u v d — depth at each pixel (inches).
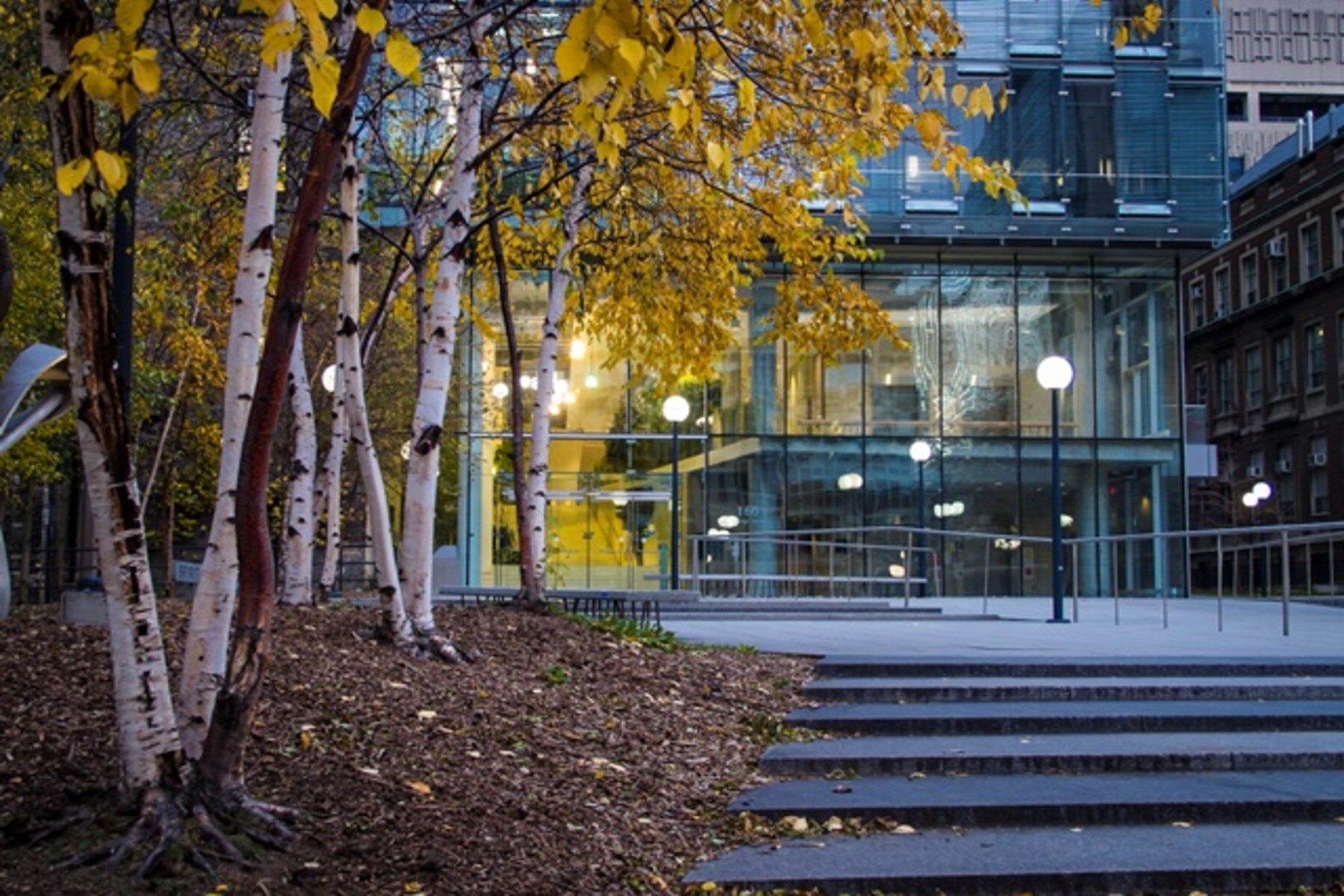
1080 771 317.7
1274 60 2787.9
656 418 1193.4
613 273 550.9
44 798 229.5
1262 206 2139.5
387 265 867.4
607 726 334.0
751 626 632.4
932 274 1229.7
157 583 874.8
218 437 855.1
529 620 440.8
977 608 837.8
